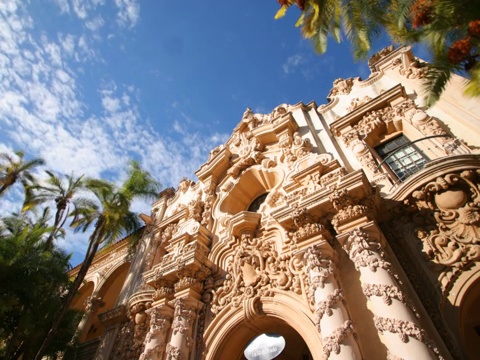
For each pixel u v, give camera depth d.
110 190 18.31
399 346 5.66
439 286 6.90
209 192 15.51
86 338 18.03
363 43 9.40
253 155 14.53
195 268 11.18
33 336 13.45
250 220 11.40
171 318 10.85
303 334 8.04
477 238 6.94
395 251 7.83
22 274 12.62
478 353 9.24
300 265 9.03
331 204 8.34
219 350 9.41
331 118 13.68
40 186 19.08
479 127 8.65
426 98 6.97
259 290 9.65
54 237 18.09
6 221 18.00
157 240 16.86
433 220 7.67
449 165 7.35
